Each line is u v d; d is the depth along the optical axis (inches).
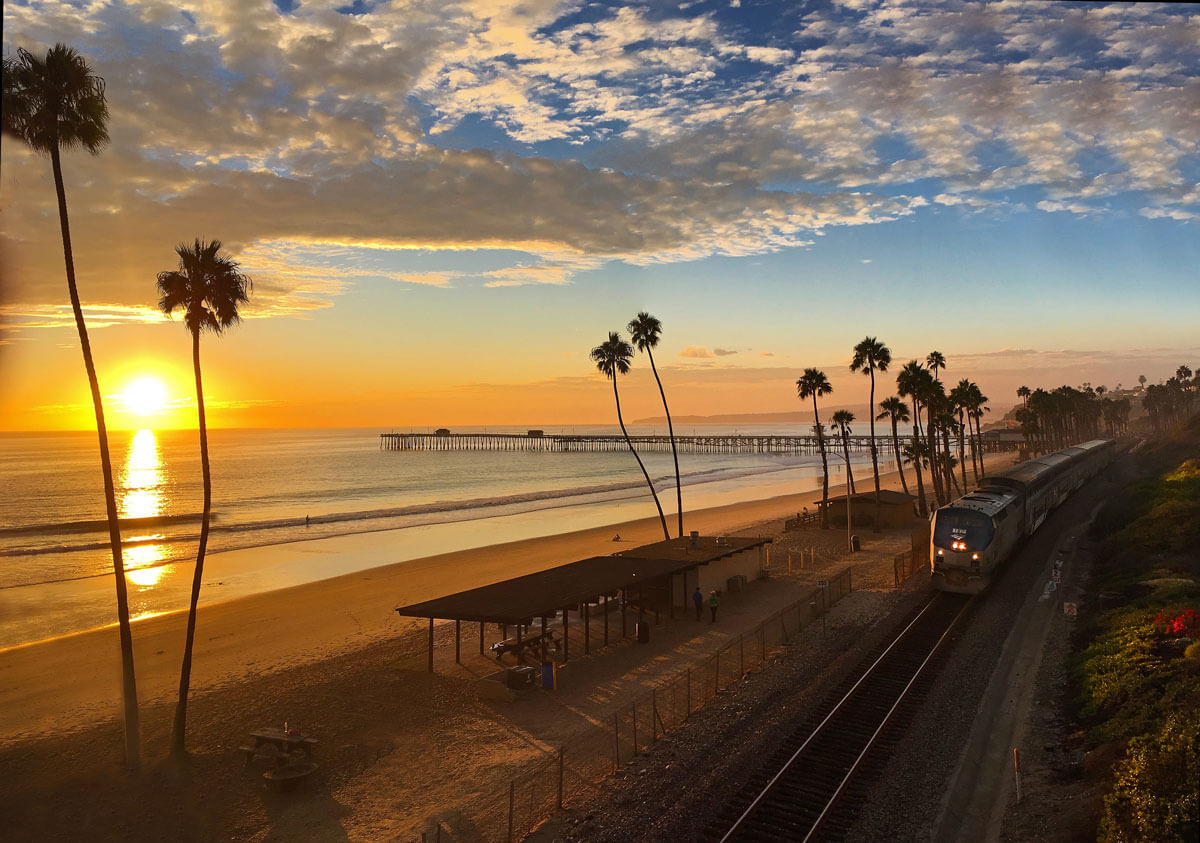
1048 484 2025.1
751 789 612.7
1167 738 501.4
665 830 561.3
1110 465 3501.5
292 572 2014.0
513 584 1165.7
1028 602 1229.1
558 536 2524.6
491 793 679.7
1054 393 5570.9
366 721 874.1
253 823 645.3
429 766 748.6
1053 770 637.3
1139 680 718.5
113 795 699.4
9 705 959.0
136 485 5027.1
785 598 1425.9
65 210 711.1
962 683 858.1
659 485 4872.0
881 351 2554.1
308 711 910.4
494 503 3764.8
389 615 1435.8
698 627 1237.7
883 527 2347.4
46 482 5285.4
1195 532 1325.0
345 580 1804.9
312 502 3973.9
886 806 584.1
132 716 764.6
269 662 1138.7
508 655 1120.2
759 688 885.8
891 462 7524.6
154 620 1437.0
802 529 2381.9
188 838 622.2
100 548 2433.6
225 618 1440.7
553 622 1312.7
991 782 641.6
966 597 1293.1
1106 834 476.1
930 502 3161.9
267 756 771.4
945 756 671.1
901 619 1163.9
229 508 3705.7
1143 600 1002.1
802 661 983.6
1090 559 1535.4
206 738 832.9
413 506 3649.1
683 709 855.7
